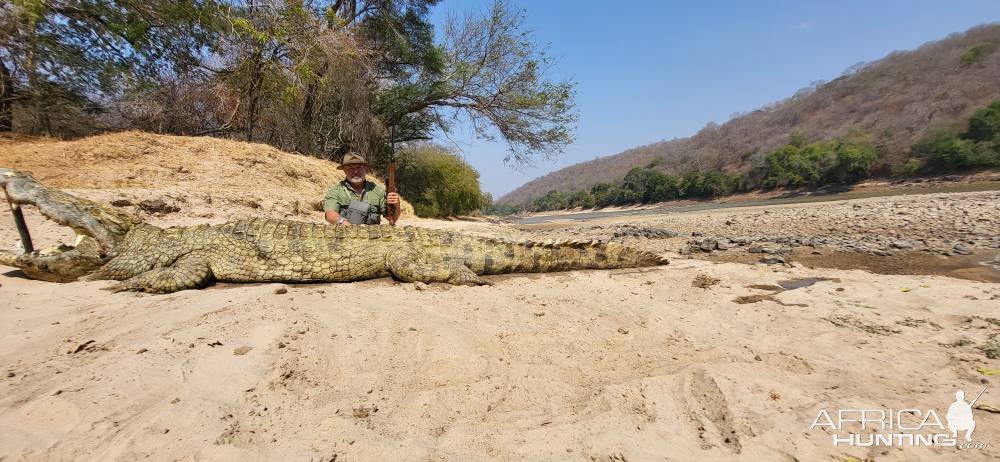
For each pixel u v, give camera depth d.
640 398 2.79
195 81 17.38
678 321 4.29
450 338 3.66
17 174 4.84
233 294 4.66
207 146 13.51
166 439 2.19
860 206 19.17
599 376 3.14
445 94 25.44
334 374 3.04
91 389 2.62
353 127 21.23
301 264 5.50
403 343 3.57
